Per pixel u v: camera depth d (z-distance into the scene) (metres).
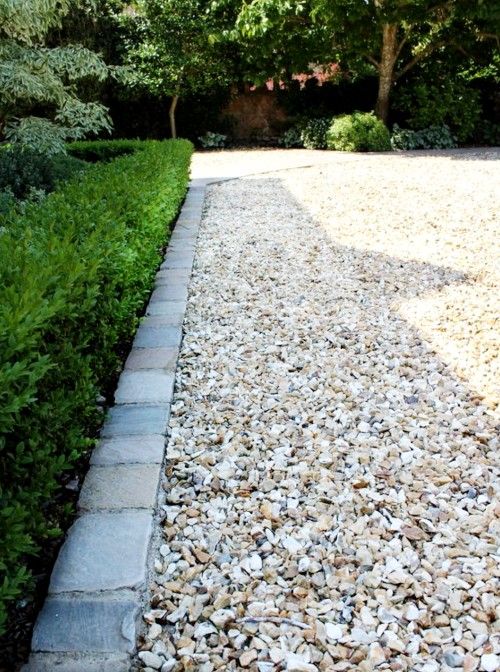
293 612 1.60
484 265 4.35
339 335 3.27
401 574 1.70
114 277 2.50
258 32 11.62
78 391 1.99
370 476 2.12
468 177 8.06
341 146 12.10
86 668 1.39
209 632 1.54
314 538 1.85
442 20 11.96
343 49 12.66
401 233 5.30
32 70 7.15
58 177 6.50
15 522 1.36
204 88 13.26
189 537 1.87
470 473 2.13
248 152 12.67
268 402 2.61
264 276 4.26
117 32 12.45
